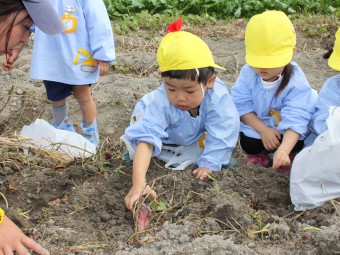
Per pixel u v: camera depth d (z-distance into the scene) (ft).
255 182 5.83
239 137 7.18
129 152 6.06
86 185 5.88
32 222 5.52
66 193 5.96
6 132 7.28
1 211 4.34
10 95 7.59
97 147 7.06
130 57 9.31
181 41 5.46
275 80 6.23
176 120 5.96
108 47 6.72
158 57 5.62
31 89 8.24
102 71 6.81
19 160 6.38
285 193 5.73
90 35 6.69
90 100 7.00
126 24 10.80
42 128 6.66
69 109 7.93
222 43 10.12
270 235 5.12
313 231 5.06
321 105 6.09
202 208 5.44
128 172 6.09
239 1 11.85
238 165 6.51
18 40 4.61
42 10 4.50
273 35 5.89
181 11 11.63
